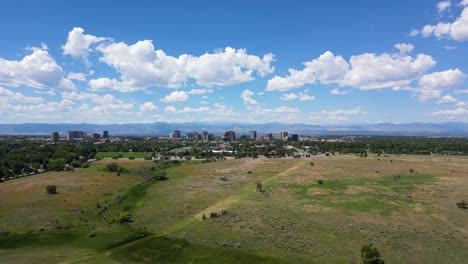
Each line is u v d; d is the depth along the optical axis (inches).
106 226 2682.1
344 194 3678.6
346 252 2062.0
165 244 2197.3
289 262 1886.1
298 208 3073.3
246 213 2861.7
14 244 2276.1
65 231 2541.8
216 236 2338.8
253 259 1936.5
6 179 5123.0
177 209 3169.3
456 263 1923.0
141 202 3555.6
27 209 3312.0
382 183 4301.2
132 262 1962.4
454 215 2839.6
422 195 3577.8
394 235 2351.1
